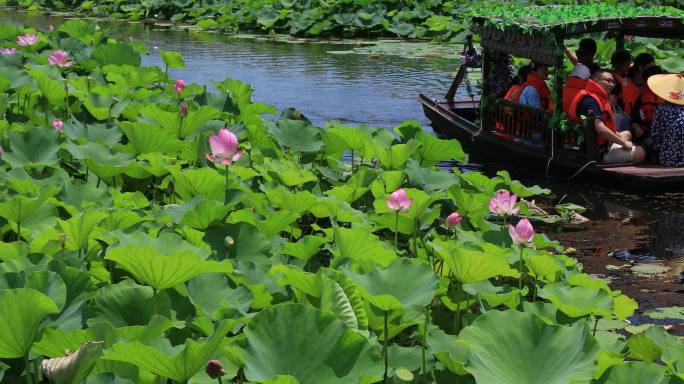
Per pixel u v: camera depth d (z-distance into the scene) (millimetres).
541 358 2814
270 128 6211
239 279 3457
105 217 3871
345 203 4984
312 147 6168
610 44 12562
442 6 18391
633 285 5320
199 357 2611
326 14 18359
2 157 5020
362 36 18047
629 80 8445
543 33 7852
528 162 8344
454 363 3021
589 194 7480
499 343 2842
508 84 9422
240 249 3973
